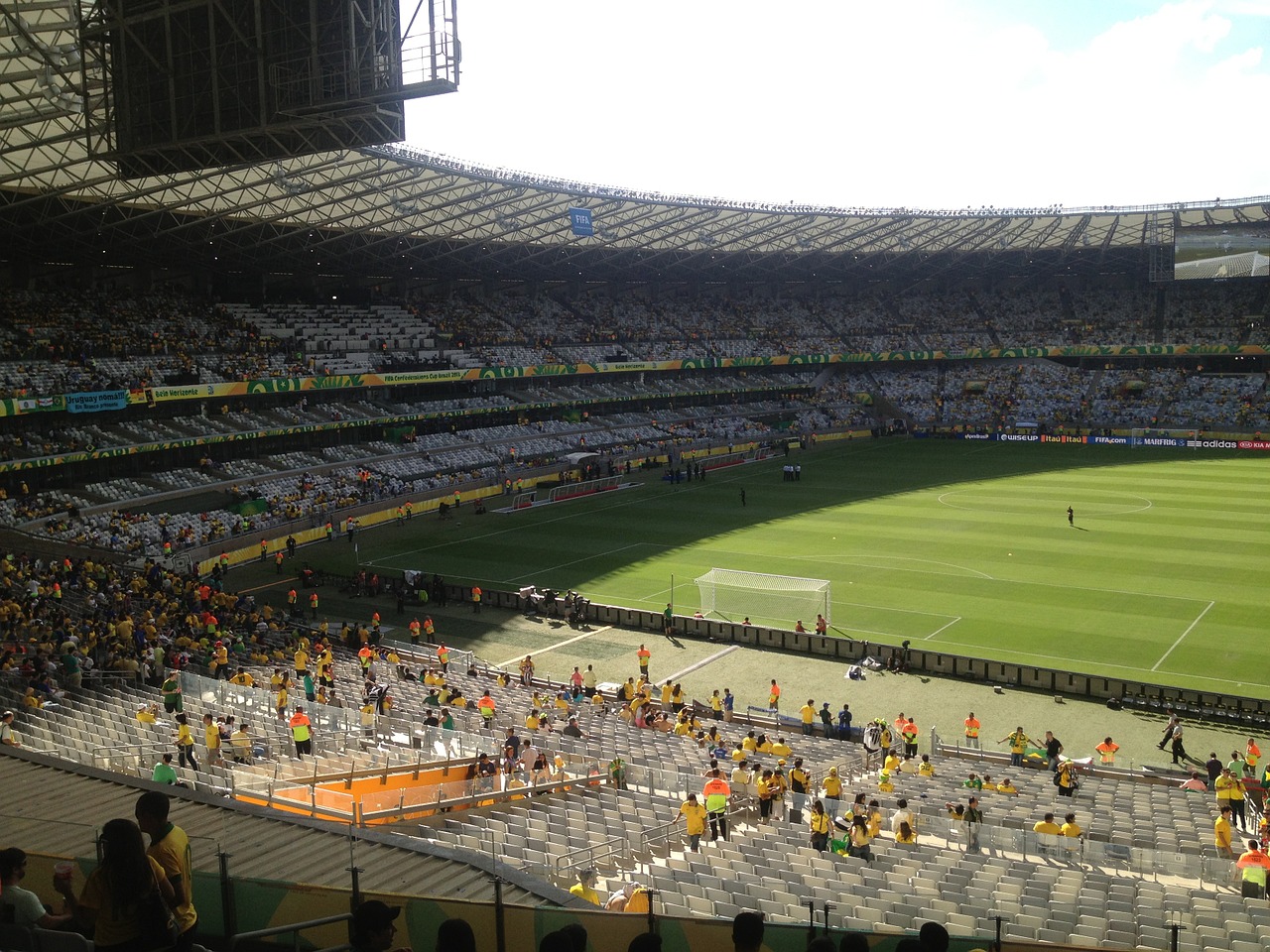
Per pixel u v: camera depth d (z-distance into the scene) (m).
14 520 67.00
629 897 19.06
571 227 99.31
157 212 73.00
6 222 69.88
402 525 84.94
